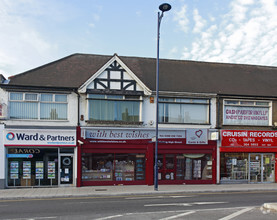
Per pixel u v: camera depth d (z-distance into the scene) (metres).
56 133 16.19
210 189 15.60
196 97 18.25
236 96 18.64
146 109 17.59
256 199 12.57
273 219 8.63
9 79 17.02
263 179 18.98
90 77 16.61
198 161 18.14
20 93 16.25
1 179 15.47
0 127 15.60
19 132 15.79
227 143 18.28
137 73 19.12
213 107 18.50
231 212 9.59
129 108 17.38
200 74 20.41
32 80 16.67
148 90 17.22
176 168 17.83
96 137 16.69
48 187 16.09
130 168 17.27
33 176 16.06
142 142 17.28
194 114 18.36
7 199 12.70
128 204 11.09
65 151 16.47
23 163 16.00
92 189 15.38
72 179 16.47
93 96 16.88
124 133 17.08
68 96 16.72
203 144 18.06
